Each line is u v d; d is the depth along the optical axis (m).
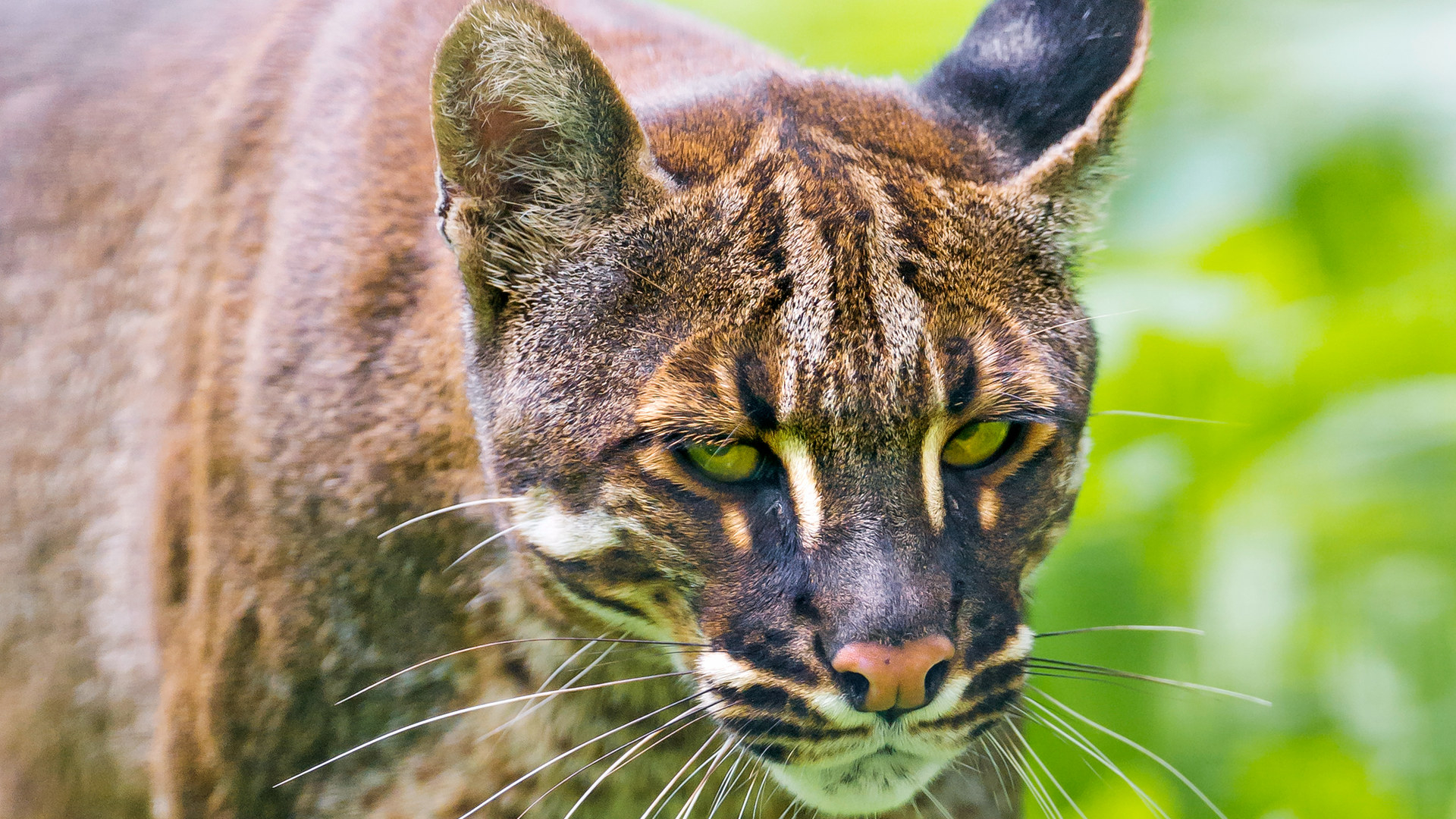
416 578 8.24
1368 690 9.55
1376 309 10.27
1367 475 9.68
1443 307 10.20
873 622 6.58
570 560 7.42
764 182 7.15
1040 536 7.56
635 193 7.18
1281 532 9.80
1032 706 9.06
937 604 6.70
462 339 7.86
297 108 9.16
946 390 6.86
